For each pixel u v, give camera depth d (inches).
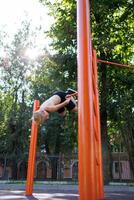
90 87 139.4
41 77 1026.7
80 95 138.8
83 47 145.4
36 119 168.6
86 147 130.2
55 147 1250.0
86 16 152.0
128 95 756.0
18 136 1104.2
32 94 1151.6
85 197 125.5
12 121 1107.3
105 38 716.0
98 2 698.8
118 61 764.0
